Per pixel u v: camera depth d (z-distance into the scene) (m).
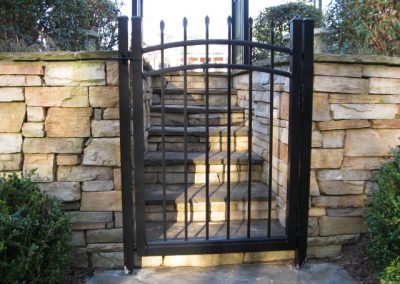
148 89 2.97
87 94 1.96
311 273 2.07
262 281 1.98
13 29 2.56
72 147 2.00
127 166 1.99
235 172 2.78
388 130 2.19
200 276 2.03
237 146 3.05
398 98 2.17
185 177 2.05
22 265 1.52
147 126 2.89
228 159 2.07
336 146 2.15
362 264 2.13
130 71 1.95
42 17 2.86
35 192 1.80
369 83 2.13
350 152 2.17
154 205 2.40
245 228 2.33
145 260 2.13
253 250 2.12
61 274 1.78
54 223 1.70
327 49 2.97
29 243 1.59
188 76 3.84
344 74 2.10
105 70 1.95
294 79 2.01
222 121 3.29
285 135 2.21
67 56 1.92
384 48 2.60
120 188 2.05
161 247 2.06
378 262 1.91
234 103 3.57
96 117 1.99
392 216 1.83
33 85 1.94
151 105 3.30
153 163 2.68
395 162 2.04
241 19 3.69
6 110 1.94
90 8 4.27
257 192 2.53
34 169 1.90
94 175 2.03
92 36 3.43
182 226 2.36
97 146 2.01
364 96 2.14
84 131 1.99
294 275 2.05
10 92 1.93
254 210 2.48
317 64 2.06
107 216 2.07
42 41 2.80
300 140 2.06
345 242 2.25
